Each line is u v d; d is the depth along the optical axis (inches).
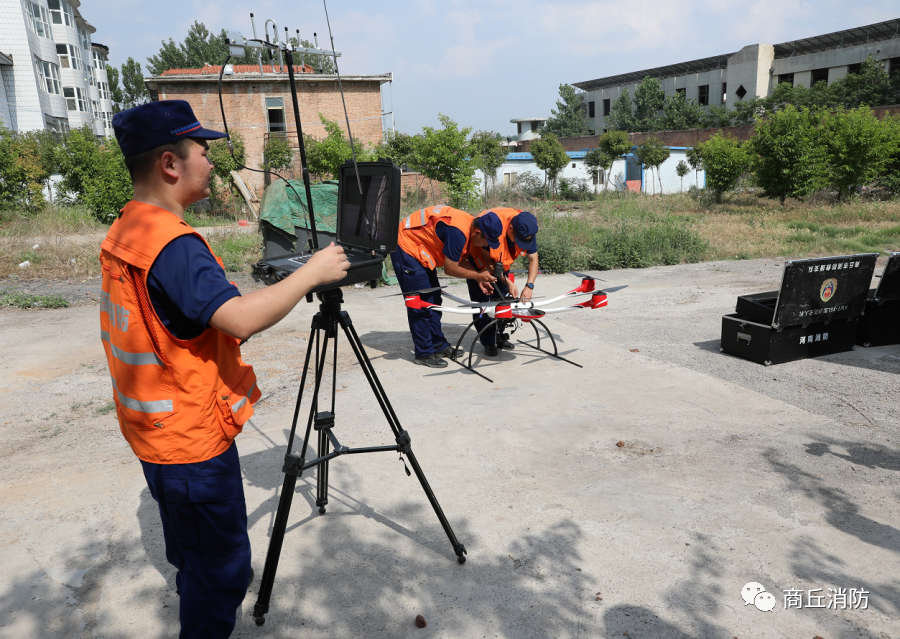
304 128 912.9
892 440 136.2
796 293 187.2
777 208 789.9
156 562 98.5
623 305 295.1
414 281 194.7
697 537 100.8
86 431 155.5
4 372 203.0
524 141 1585.9
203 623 65.1
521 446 137.9
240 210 797.2
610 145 1135.6
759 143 777.6
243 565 66.4
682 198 969.5
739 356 202.8
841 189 793.6
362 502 115.0
